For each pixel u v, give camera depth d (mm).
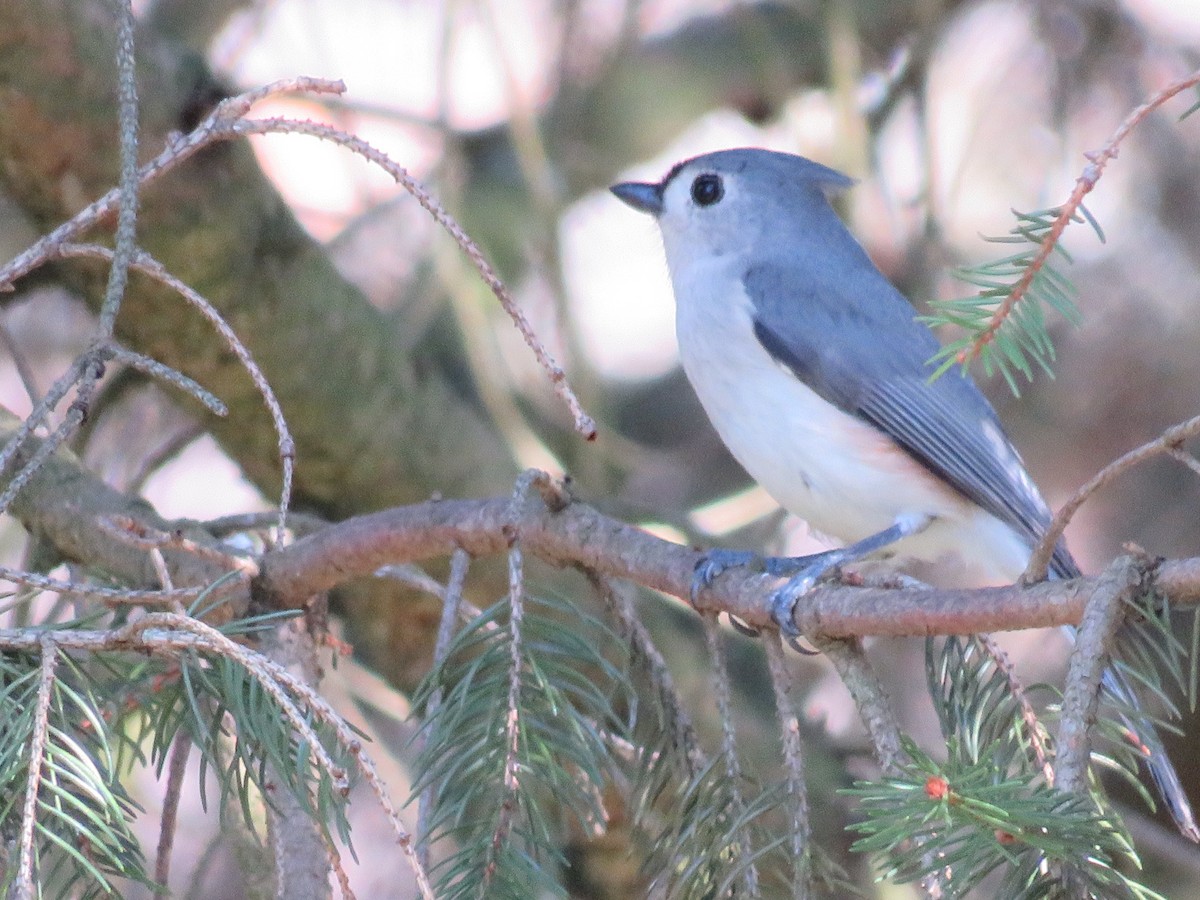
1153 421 11172
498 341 10047
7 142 7531
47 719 4109
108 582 5891
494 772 4777
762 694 10062
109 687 4738
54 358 10898
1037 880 4074
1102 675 4164
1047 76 11102
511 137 10125
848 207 10945
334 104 9984
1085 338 11297
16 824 4230
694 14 11523
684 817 5148
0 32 7242
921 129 10453
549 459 9289
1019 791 3984
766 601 5172
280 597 5914
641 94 11188
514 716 4801
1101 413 11219
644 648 5602
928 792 3799
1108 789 9914
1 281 4684
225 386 8273
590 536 5602
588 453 10078
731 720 5195
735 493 11406
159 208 7723
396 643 8984
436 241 9586
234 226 7941
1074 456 11180
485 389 9258
